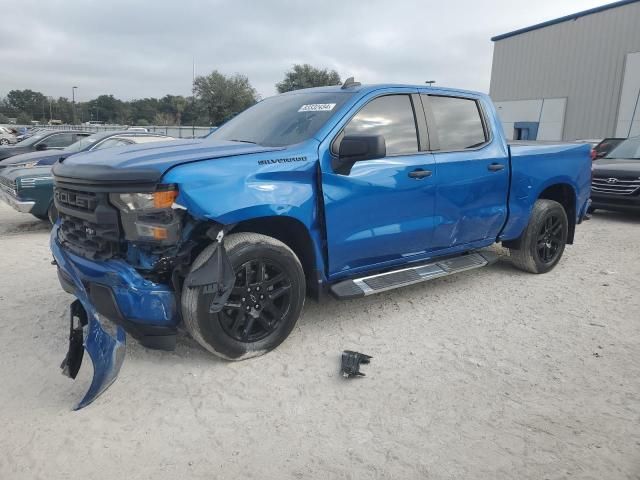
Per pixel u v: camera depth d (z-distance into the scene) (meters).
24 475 2.43
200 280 3.13
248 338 3.51
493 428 2.82
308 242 3.70
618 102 23.31
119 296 3.15
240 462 2.55
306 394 3.17
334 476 2.45
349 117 3.89
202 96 53.97
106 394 3.14
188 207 3.07
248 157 3.38
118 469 2.49
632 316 4.44
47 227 8.61
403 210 4.14
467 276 5.61
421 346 3.85
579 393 3.18
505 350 3.78
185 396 3.13
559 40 25.42
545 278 5.55
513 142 5.79
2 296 4.82
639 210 9.06
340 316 4.41
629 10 22.52
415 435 2.76
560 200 6.00
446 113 4.62
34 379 3.31
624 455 2.58
